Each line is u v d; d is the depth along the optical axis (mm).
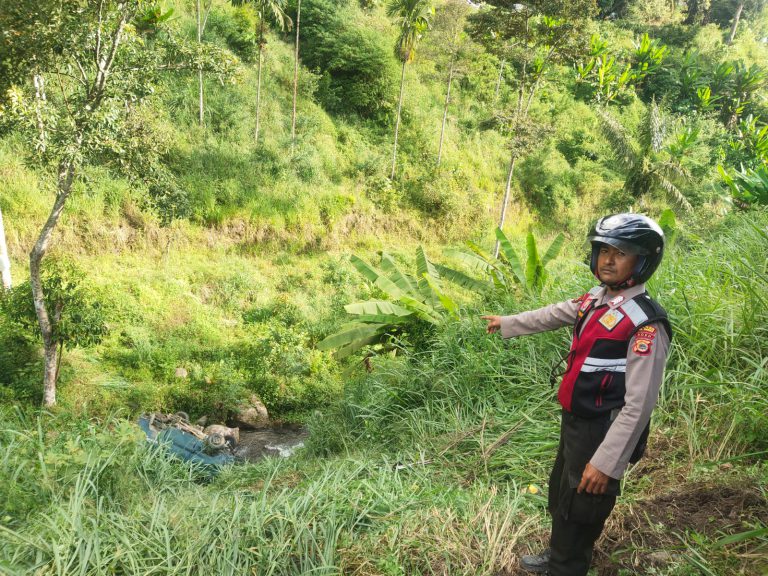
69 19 7785
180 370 13109
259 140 22266
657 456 3125
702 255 5043
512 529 2621
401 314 6988
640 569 2252
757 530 2098
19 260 15859
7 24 7500
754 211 7129
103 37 8617
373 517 2736
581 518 1918
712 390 3416
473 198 26359
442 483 3473
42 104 8055
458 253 8039
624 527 2512
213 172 20328
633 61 39562
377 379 6156
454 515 2709
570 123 33500
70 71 8938
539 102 33531
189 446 8914
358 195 23703
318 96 26484
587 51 22094
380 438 4914
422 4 23578
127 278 16031
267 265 19828
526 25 21062
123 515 2859
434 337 6449
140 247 17953
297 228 21297
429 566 2354
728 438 3023
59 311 10297
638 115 35344
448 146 27969
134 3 8680
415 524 2611
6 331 11664
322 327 16016
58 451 3625
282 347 14297
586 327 1889
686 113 36281
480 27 21375
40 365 11414
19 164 16406
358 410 5723
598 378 1827
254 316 16469
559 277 5820
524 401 4234
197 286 16938
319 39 27625
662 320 1749
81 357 12391
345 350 7398
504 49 21438
